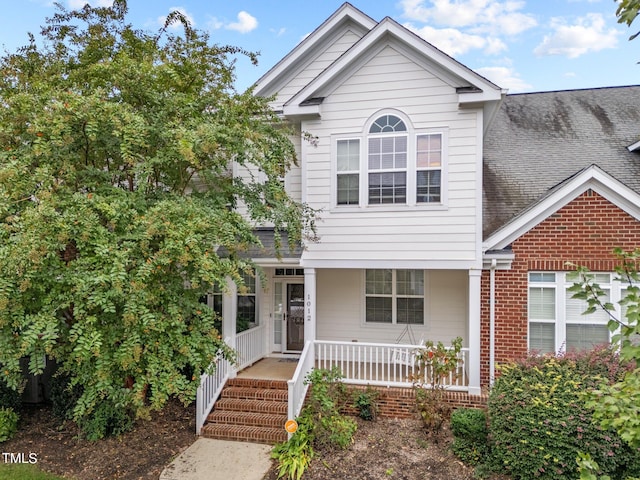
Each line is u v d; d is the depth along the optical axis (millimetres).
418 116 9031
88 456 7418
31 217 5109
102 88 7020
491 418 6840
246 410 8648
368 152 9289
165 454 7500
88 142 6758
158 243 6152
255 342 11086
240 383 9430
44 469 6977
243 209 10766
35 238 5004
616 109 12672
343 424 7633
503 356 8719
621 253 3508
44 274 5344
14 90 7812
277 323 11938
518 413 6359
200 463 7156
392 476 6582
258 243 7438
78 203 5805
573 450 5902
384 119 9219
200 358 6242
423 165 9031
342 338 11492
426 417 7734
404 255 9086
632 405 3023
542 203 8422
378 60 9211
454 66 8617
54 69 8078
